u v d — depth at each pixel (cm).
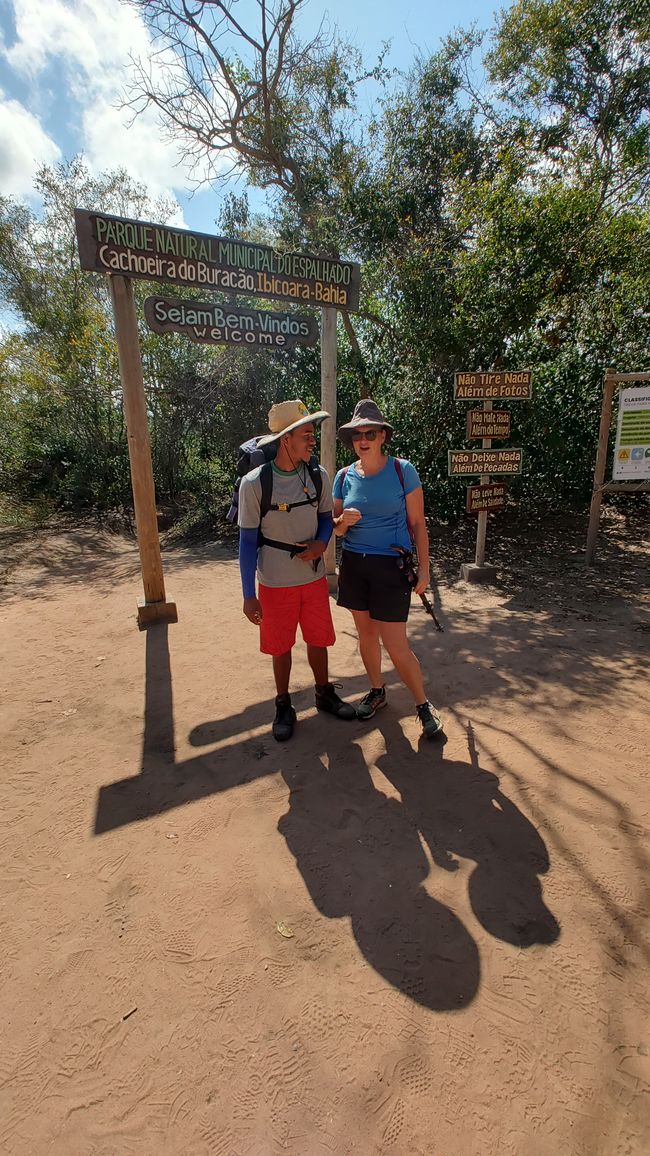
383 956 192
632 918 203
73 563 765
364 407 295
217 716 351
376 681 336
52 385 1150
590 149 976
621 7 944
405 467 293
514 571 622
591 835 242
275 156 877
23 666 430
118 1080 160
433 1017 173
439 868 228
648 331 749
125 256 418
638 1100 150
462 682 379
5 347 1154
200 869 232
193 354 982
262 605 305
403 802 266
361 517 294
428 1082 156
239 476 343
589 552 622
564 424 746
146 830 255
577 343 772
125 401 454
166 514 1026
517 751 301
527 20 1015
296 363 863
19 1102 156
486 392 559
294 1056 164
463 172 853
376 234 783
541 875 222
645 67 951
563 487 783
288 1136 146
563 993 178
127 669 419
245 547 287
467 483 743
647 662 399
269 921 207
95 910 215
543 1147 141
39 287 1252
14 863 239
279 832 250
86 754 315
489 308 648
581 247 634
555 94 1081
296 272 493
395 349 784
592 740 309
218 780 288
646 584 563
